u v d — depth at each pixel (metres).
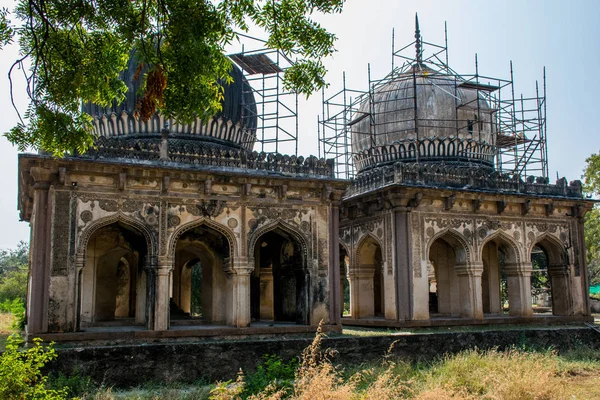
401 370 7.81
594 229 19.53
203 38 4.97
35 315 7.71
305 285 9.45
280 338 8.87
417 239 10.98
